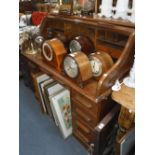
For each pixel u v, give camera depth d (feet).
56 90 5.49
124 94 3.38
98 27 4.23
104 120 3.71
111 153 4.35
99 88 3.56
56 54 4.55
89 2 4.76
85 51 4.72
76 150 5.26
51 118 6.36
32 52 5.78
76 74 3.98
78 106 4.64
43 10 7.43
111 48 4.29
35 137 5.73
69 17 4.96
